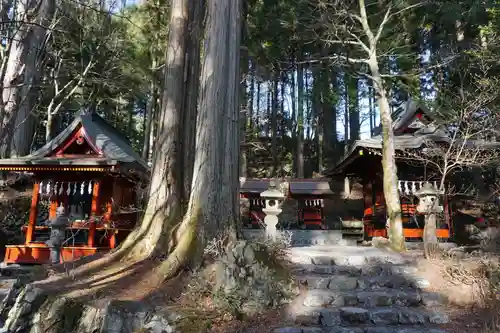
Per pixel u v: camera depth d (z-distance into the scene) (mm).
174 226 5754
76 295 4297
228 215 5484
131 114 22406
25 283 5047
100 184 8188
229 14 6164
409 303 4586
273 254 5195
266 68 17109
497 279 4789
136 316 3777
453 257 6020
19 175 10391
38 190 8133
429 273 5387
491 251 6738
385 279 5082
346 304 4453
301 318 3971
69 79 14742
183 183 6488
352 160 10422
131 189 9586
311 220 13000
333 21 10219
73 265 5703
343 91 17844
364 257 5875
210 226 5285
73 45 12930
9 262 7688
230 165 5695
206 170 5547
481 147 8445
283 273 4836
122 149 8688
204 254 5051
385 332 3748
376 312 4121
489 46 10789
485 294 4582
